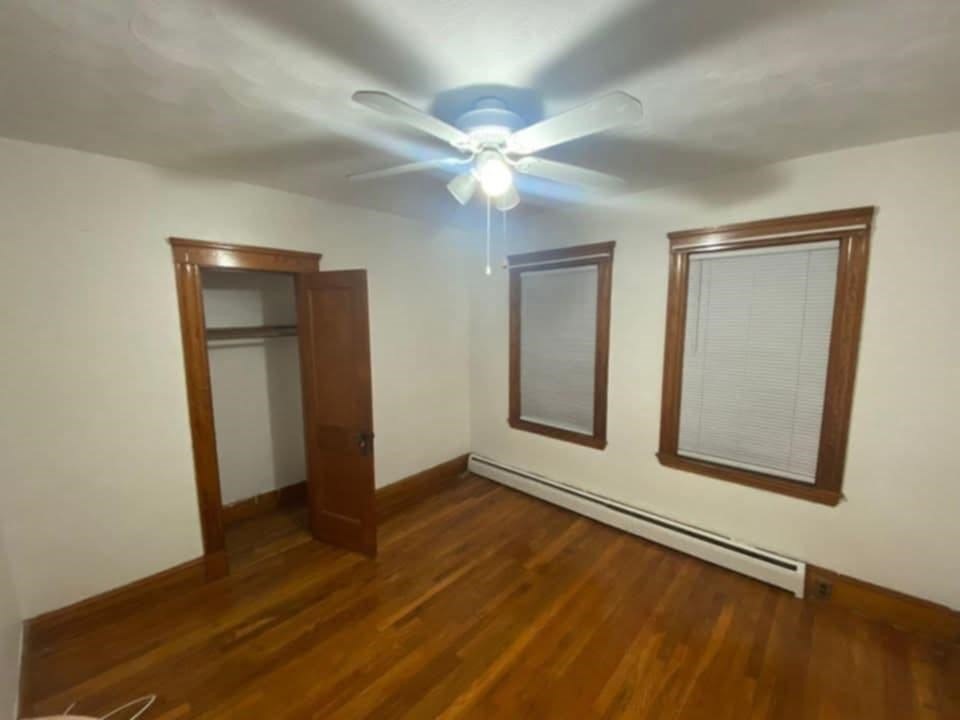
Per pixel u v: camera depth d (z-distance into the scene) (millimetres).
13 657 1953
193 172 2635
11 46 1381
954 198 2098
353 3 1207
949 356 2162
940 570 2256
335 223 3348
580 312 3627
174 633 2365
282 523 3639
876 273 2311
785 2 1219
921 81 1659
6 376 2146
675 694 1967
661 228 3070
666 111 1905
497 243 4137
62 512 2328
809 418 2607
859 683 2008
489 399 4438
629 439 3408
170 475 2658
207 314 3531
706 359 2982
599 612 2504
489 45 1415
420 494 4121
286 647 2266
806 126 2064
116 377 2447
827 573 2559
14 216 2121
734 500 2912
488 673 2094
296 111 1867
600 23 1306
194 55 1454
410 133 2100
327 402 3176
